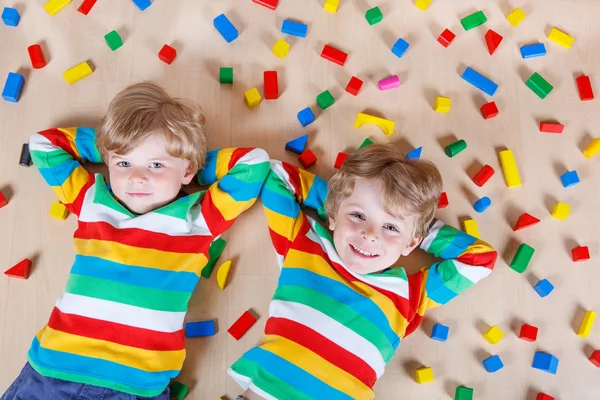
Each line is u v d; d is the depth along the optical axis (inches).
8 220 47.8
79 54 51.3
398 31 53.5
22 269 45.9
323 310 41.7
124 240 41.8
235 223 49.0
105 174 48.2
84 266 41.4
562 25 54.5
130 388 40.5
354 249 41.6
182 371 46.0
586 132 52.2
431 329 47.9
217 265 48.1
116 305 40.6
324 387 40.1
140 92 43.4
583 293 49.3
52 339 40.4
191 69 51.4
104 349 40.3
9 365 45.4
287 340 40.9
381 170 41.6
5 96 48.8
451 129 51.6
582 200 50.9
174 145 42.2
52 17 51.9
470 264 44.3
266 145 50.5
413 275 45.5
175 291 42.1
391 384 47.1
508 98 52.6
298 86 51.7
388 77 52.0
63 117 49.8
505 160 50.3
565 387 47.7
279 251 45.1
